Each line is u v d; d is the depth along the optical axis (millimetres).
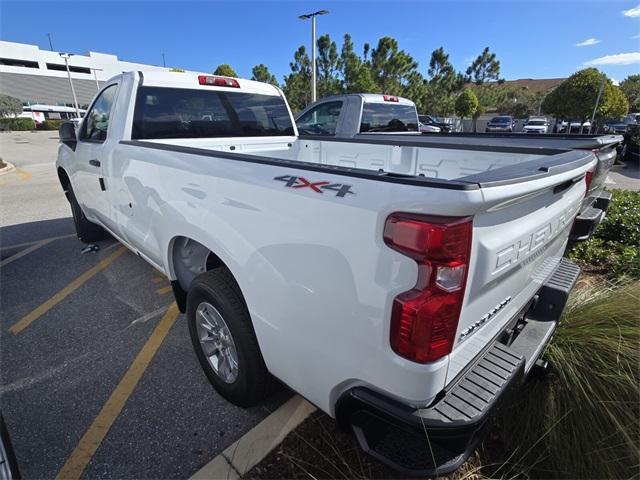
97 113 3523
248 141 3762
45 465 1899
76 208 4629
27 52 60000
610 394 1972
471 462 1899
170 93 3195
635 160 13945
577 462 1836
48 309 3340
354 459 1889
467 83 49281
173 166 2201
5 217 6379
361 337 1318
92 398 2324
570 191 1985
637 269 3676
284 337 1627
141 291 3670
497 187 1162
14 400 2303
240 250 1757
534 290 2016
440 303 1178
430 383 1251
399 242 1158
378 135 5645
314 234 1397
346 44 25906
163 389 2404
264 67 31391
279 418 2145
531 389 2084
